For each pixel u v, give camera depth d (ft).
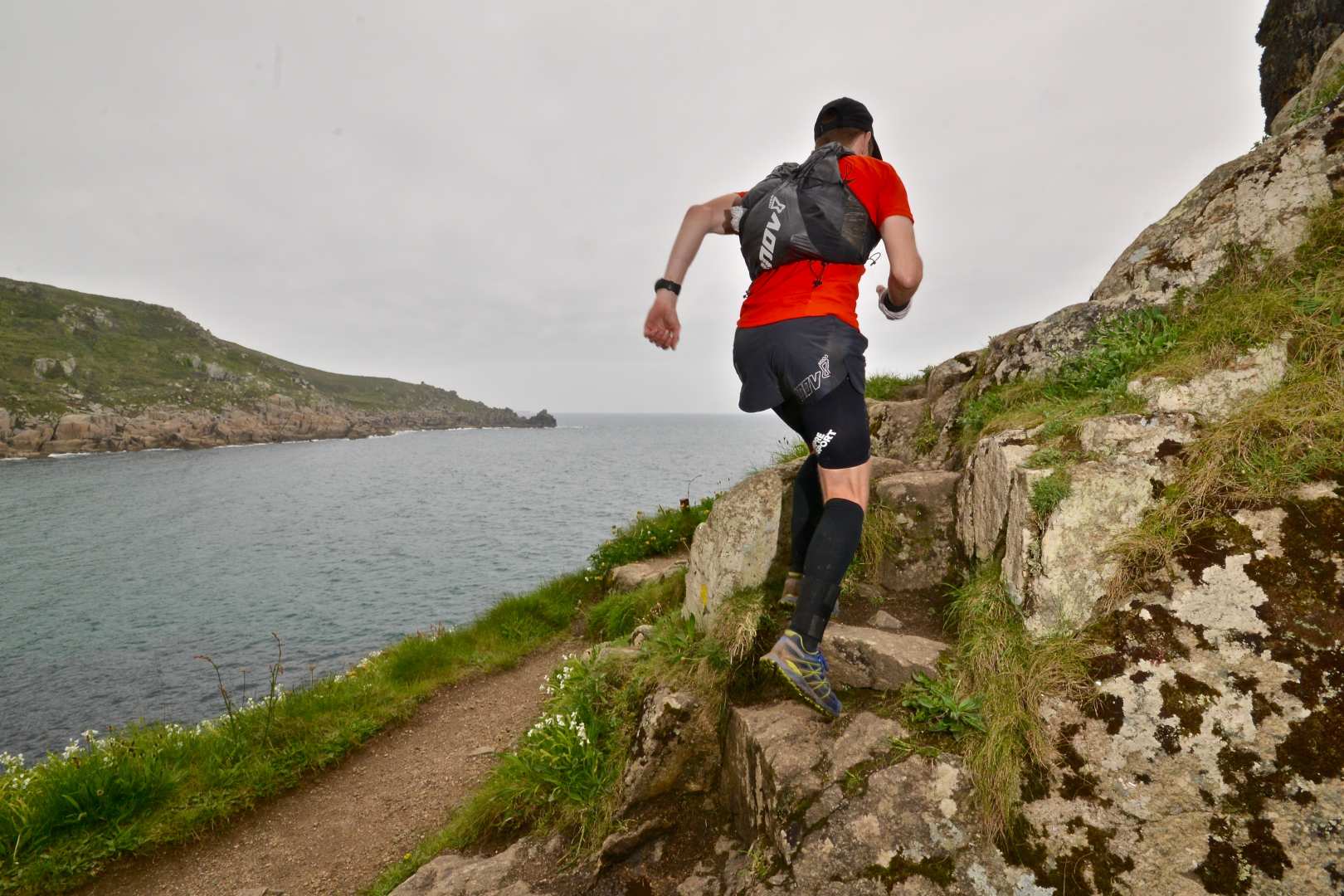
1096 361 11.72
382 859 15.07
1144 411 9.60
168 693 49.90
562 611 32.53
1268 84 23.98
